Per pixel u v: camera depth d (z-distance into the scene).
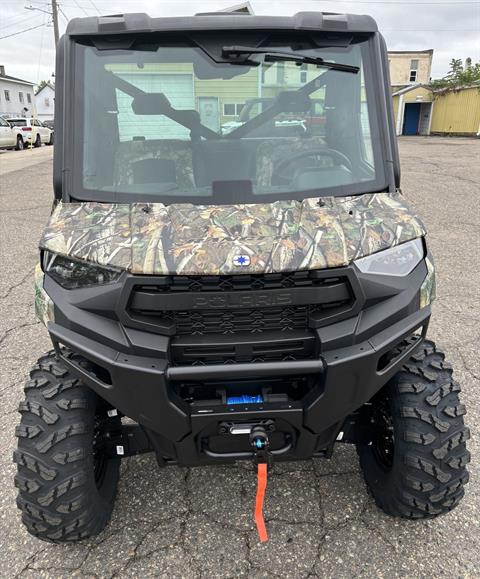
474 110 30.62
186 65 2.53
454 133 33.25
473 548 2.36
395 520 2.52
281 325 2.01
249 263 1.92
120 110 2.56
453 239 7.14
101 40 2.51
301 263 1.94
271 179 2.47
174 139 2.58
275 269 1.92
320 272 1.95
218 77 2.55
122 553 2.38
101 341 1.95
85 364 2.06
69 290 2.04
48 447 2.11
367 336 1.98
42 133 30.55
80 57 2.51
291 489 2.74
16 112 52.97
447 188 11.09
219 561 2.33
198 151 2.57
